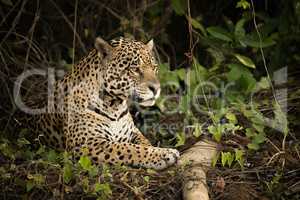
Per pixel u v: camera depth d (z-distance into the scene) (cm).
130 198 902
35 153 1016
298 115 1165
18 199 934
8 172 961
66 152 946
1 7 1309
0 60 1238
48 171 954
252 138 1070
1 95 1209
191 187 877
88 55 1067
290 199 911
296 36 1334
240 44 1257
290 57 1358
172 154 991
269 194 911
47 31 1412
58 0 1413
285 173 970
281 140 1080
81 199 906
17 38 1349
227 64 1310
